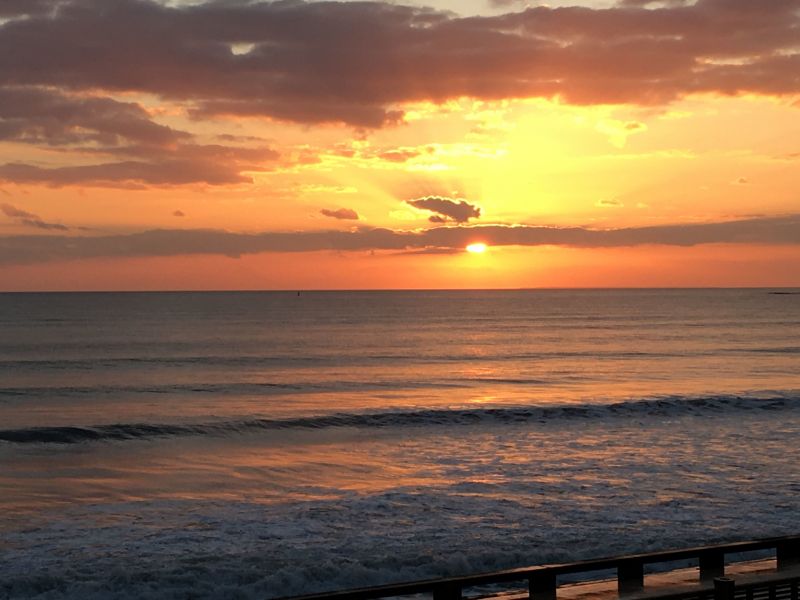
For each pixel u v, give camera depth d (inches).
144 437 1222.3
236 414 1480.1
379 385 2004.2
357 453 1060.5
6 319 5664.4
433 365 2539.4
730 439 1123.9
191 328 4630.9
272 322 5418.3
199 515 708.7
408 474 912.9
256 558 569.3
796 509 722.8
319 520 685.3
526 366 2513.5
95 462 1026.1
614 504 740.7
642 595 435.5
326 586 523.5
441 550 593.0
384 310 7701.8
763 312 7052.2
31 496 816.3
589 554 590.2
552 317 6195.9
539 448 1064.8
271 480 893.2
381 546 603.5
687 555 449.4
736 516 697.0
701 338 3806.6
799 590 426.6
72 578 521.7
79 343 3415.4
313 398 1745.8
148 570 536.7
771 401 1481.3
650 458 978.1
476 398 1726.1
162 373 2277.3
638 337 3897.6
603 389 1894.7
